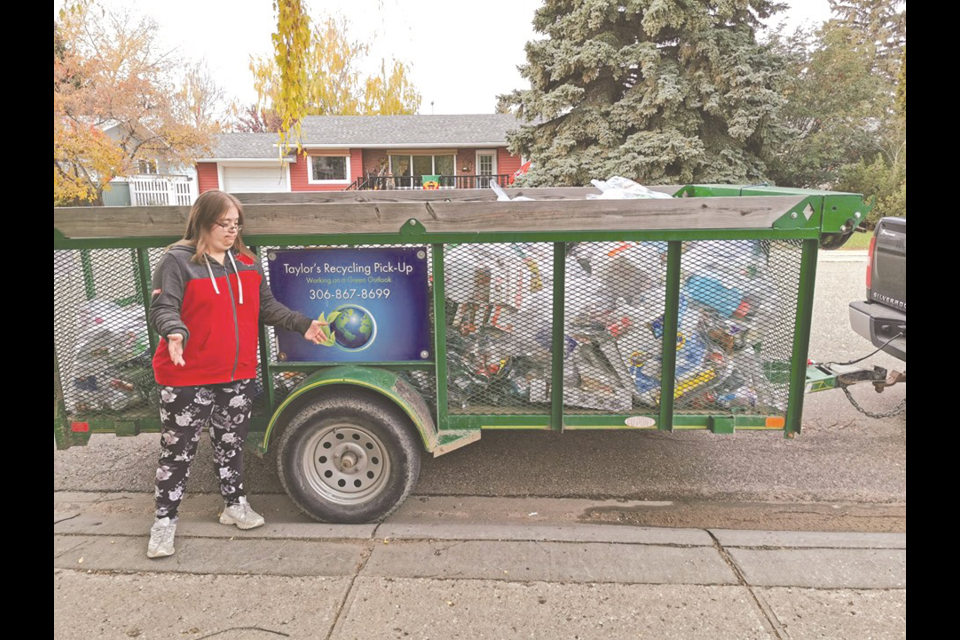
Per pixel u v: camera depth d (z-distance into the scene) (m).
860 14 38.94
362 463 3.33
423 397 3.53
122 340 3.48
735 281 3.29
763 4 16.80
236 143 25.59
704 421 3.41
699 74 15.34
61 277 3.42
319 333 3.20
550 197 5.59
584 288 3.33
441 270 3.31
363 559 2.97
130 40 17.38
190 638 2.43
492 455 4.36
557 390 3.44
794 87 17.92
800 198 3.11
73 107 16.20
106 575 2.85
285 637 2.44
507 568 2.88
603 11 15.70
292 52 6.26
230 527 3.29
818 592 2.69
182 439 2.97
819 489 3.83
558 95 15.92
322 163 25.47
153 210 3.25
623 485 3.91
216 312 2.89
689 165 15.35
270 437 3.42
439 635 2.44
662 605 2.61
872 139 24.55
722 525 3.44
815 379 4.01
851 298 9.41
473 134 25.61
